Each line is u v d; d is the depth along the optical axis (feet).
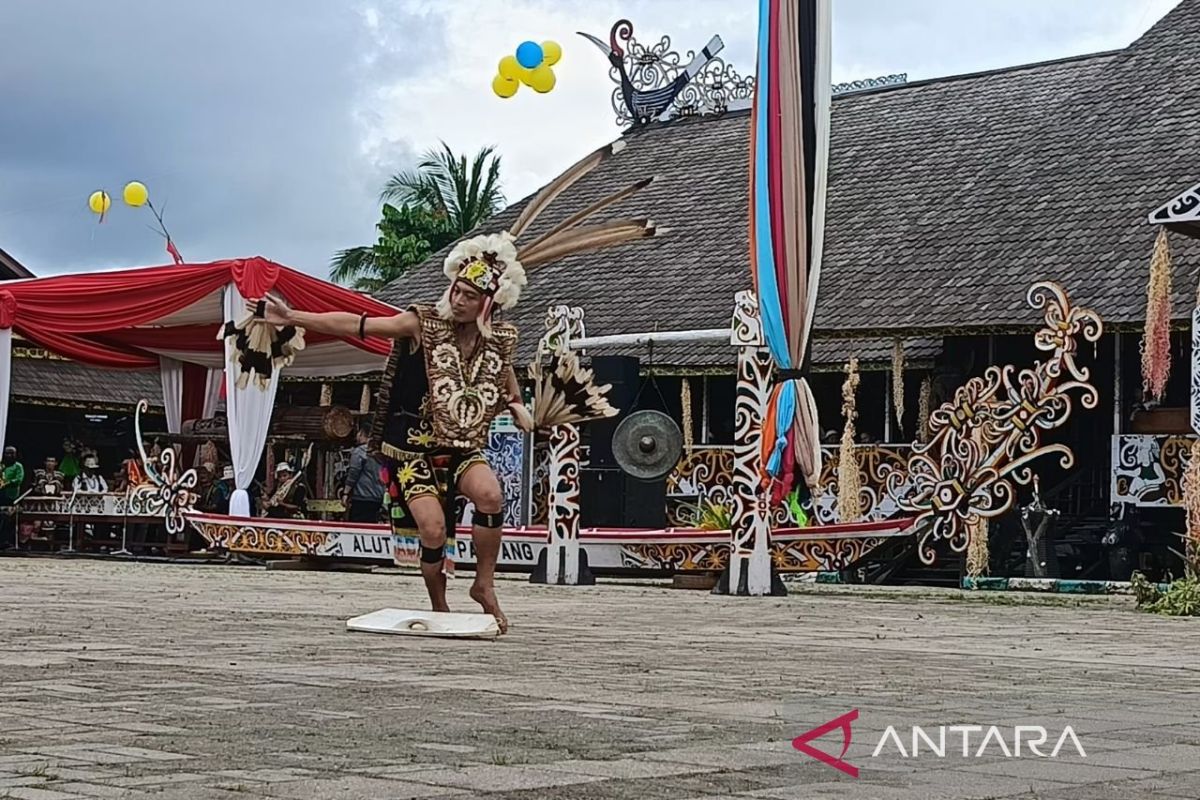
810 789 11.88
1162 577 62.08
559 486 51.98
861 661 23.45
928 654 25.27
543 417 27.94
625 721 15.57
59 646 23.06
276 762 12.71
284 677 19.06
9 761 12.66
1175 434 58.39
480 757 13.09
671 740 14.28
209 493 76.13
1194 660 25.44
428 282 100.42
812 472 54.49
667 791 11.66
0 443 69.10
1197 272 66.74
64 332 68.85
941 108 94.27
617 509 54.80
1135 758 13.88
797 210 44.98
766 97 45.03
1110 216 74.59
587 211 27.61
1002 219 78.13
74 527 78.02
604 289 88.79
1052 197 78.54
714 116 105.91
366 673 19.74
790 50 44.50
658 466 53.78
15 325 68.33
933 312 71.15
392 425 26.71
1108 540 60.75
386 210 159.02
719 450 75.20
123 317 68.08
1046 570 59.67
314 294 69.00
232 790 11.45
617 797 11.39
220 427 77.30
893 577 62.03
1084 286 69.26
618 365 53.62
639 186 28.04
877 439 77.61
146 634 25.52
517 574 61.05
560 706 16.74
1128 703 18.33
